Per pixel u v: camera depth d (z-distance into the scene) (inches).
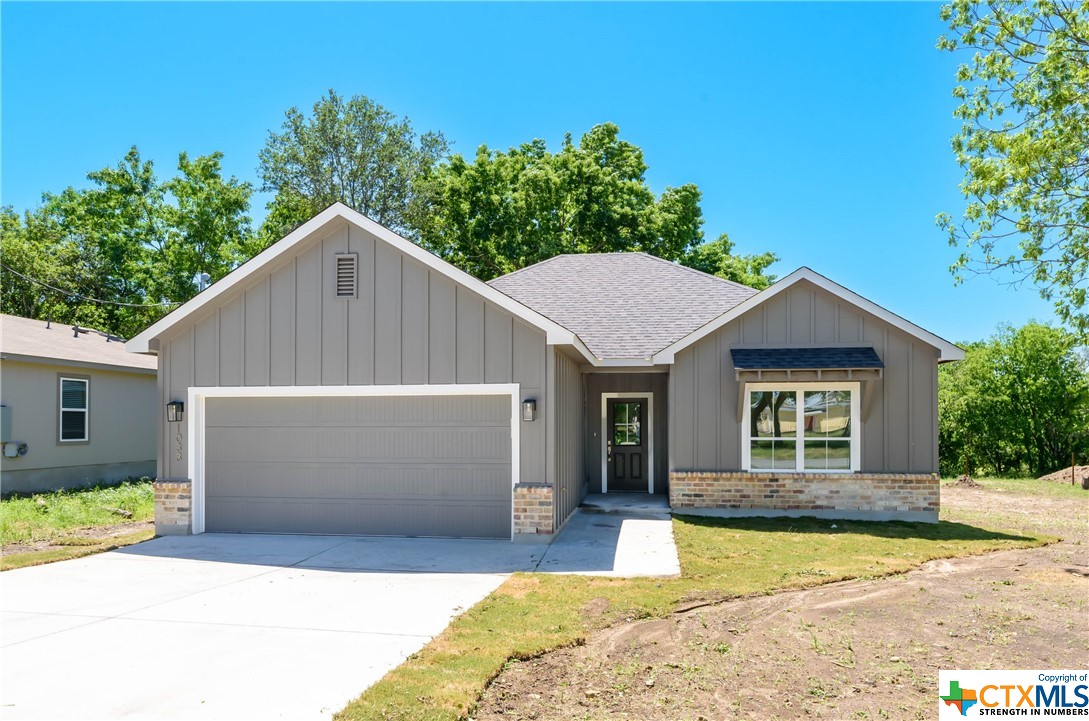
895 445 511.8
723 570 352.2
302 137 1519.4
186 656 228.7
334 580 335.0
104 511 547.8
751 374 506.9
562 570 354.6
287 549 405.4
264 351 449.1
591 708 191.5
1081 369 1054.4
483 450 434.9
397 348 434.3
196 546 415.2
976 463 1097.4
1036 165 455.8
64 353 692.1
